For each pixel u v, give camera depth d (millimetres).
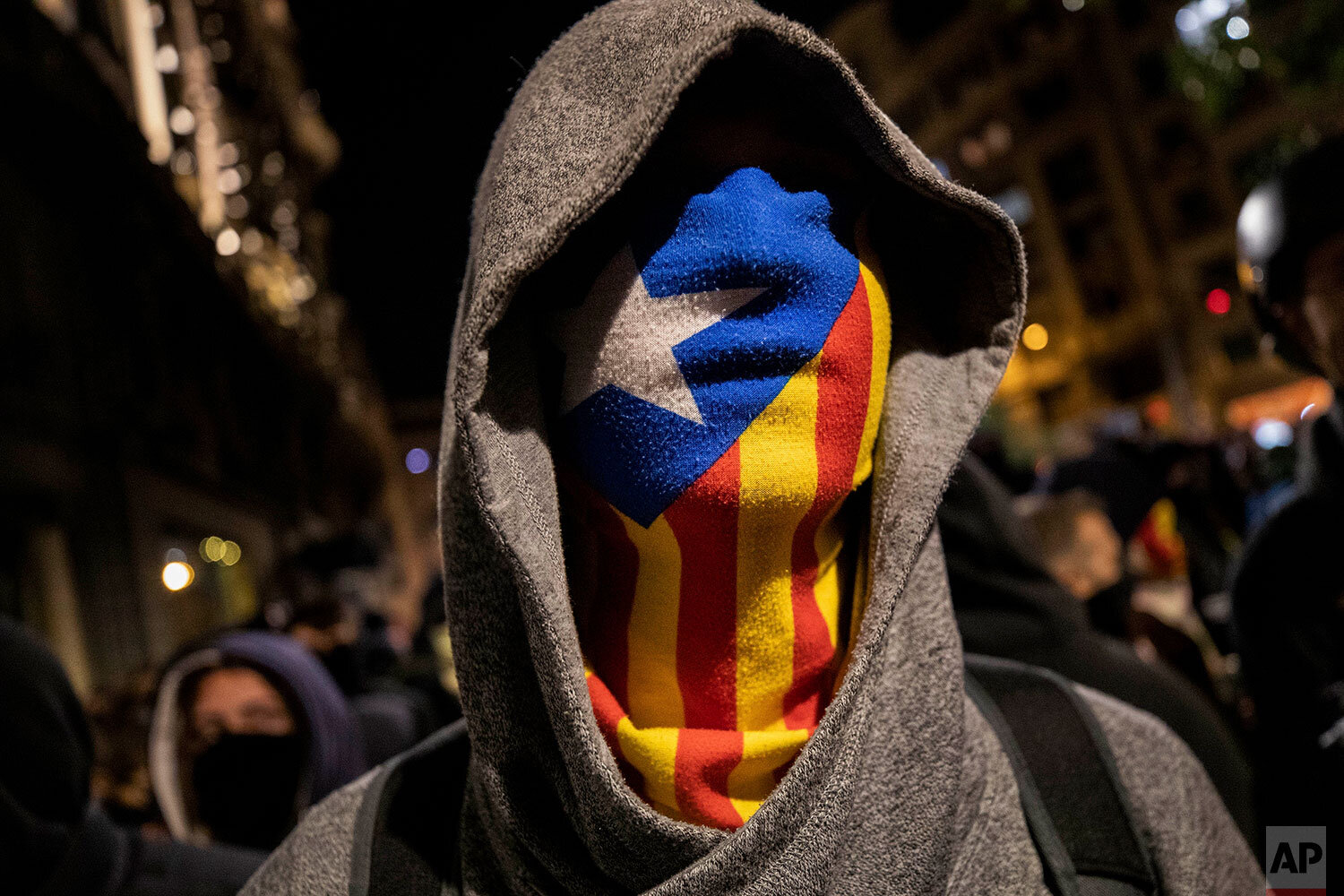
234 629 1982
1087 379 26578
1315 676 1395
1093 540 2447
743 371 604
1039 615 1589
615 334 619
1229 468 2820
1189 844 745
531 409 628
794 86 630
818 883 578
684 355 602
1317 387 12773
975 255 694
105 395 8422
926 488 645
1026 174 27625
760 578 638
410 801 748
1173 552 3449
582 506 671
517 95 744
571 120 625
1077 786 724
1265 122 22188
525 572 573
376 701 2559
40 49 7535
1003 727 758
